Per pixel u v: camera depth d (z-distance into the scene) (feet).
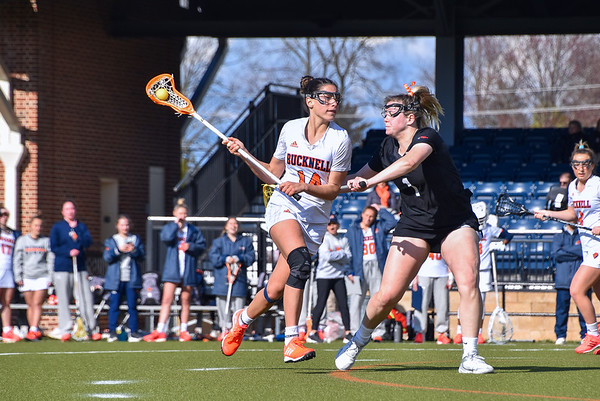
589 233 77.87
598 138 187.73
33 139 164.25
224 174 179.52
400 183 53.67
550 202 109.50
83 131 173.06
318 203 57.06
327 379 53.16
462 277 54.19
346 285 114.01
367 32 174.50
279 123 191.01
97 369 63.77
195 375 57.16
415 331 113.91
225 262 114.83
